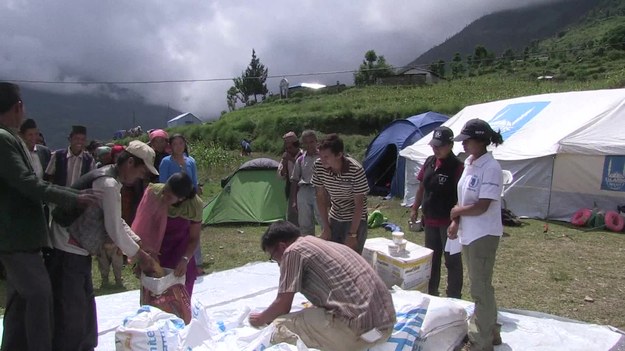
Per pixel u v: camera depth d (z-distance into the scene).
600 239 8.38
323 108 36.03
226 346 2.96
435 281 4.80
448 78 66.50
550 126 10.73
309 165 6.40
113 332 4.05
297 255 3.03
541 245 7.97
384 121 28.02
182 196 3.69
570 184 9.95
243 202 9.94
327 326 2.96
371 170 14.51
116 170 3.39
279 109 41.12
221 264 7.03
